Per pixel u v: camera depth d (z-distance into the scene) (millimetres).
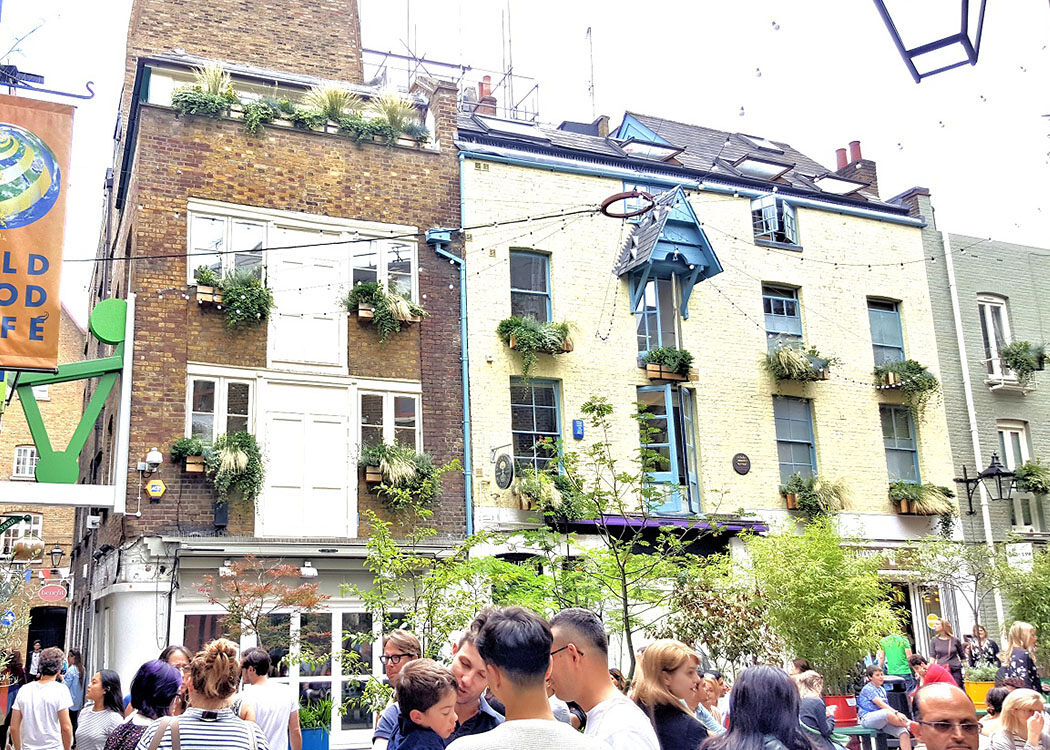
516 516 17656
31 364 12180
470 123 21344
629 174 20500
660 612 16969
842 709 13148
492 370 18312
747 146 26125
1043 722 7441
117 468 14961
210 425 16141
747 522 19281
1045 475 22250
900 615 20953
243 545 15289
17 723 9062
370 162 18250
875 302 22812
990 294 23984
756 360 20875
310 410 16875
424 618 12461
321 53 21578
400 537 16703
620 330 19656
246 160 17297
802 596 15633
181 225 16578
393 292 17578
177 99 16938
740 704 4586
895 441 22156
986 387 23297
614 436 18953
